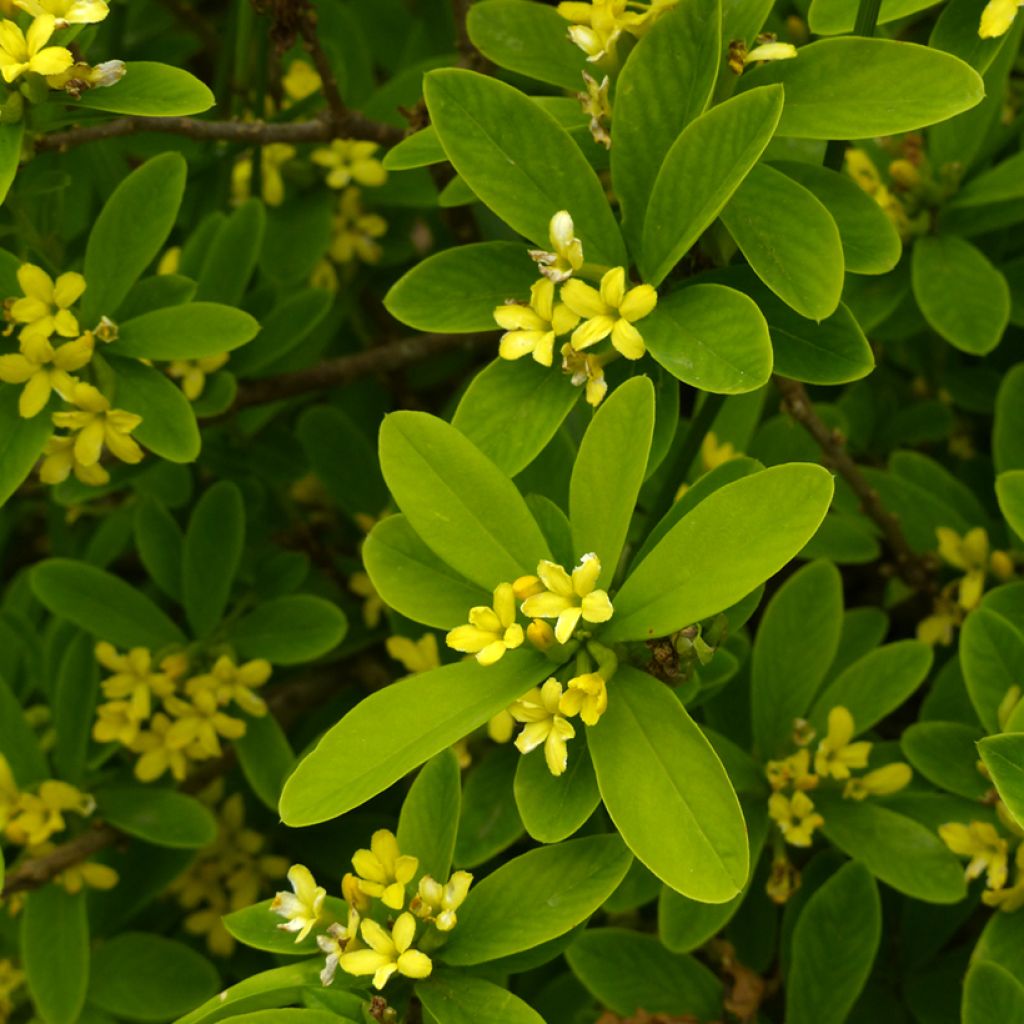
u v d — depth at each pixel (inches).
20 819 28.0
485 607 23.0
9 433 25.8
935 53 23.6
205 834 28.2
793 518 22.6
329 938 23.4
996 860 25.6
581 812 23.0
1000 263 29.4
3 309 26.2
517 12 25.4
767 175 23.9
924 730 26.5
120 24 31.1
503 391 23.9
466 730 22.7
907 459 29.3
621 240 24.0
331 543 32.0
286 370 29.4
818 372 23.9
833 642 27.3
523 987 28.2
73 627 29.5
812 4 24.8
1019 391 28.1
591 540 23.2
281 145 30.0
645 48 23.8
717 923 25.9
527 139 23.9
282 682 30.4
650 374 24.1
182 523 30.7
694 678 25.8
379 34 33.8
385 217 31.6
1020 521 25.6
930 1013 27.3
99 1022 28.5
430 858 24.0
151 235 26.3
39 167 26.3
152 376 26.3
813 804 26.8
